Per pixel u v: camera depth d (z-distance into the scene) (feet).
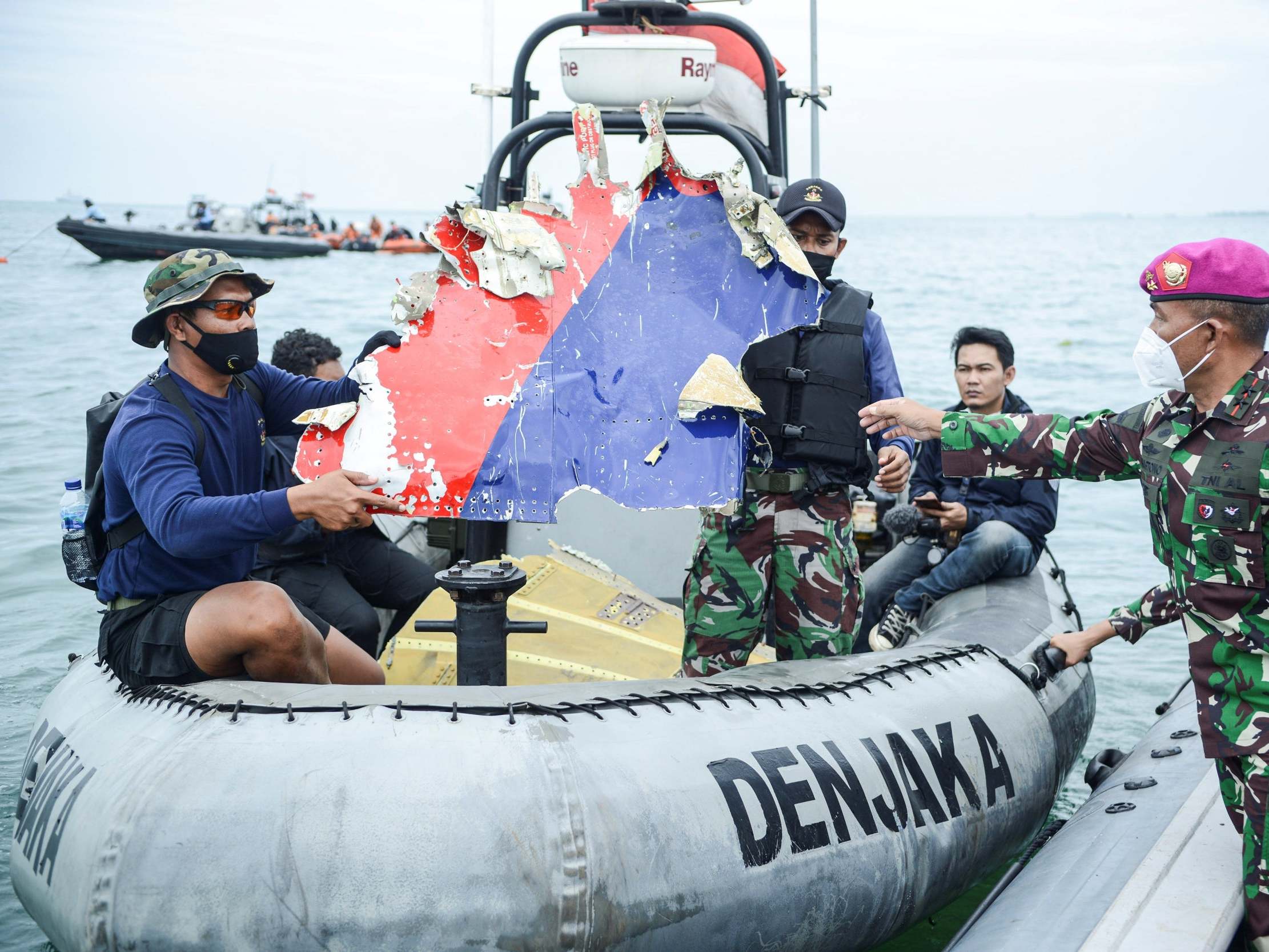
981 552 12.62
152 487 8.30
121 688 8.63
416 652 11.25
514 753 7.13
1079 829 8.91
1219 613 7.15
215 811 6.86
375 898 6.60
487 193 12.87
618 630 11.88
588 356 8.94
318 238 153.89
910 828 8.34
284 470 12.74
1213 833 8.21
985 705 9.53
